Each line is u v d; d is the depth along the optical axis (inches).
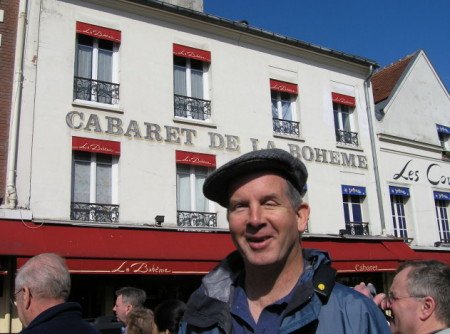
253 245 79.6
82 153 462.9
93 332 115.6
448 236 707.4
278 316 79.5
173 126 510.6
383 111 681.6
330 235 570.6
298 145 590.6
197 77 554.9
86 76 483.8
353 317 74.7
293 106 614.2
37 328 109.8
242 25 569.9
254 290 84.0
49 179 433.1
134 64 503.8
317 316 74.9
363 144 648.4
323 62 644.1
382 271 586.6
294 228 82.1
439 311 114.4
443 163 729.6
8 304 384.8
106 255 406.9
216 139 535.5
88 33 482.3
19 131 429.1
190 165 519.2
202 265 449.7
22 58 444.1
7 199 408.5
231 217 83.0
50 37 462.6
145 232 460.1
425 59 768.9
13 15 455.2
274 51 605.3
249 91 572.7
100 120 471.5
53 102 450.6
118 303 219.6
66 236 413.1
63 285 121.0
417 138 705.6
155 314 176.6
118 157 476.4
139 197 473.7
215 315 82.7
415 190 679.1
